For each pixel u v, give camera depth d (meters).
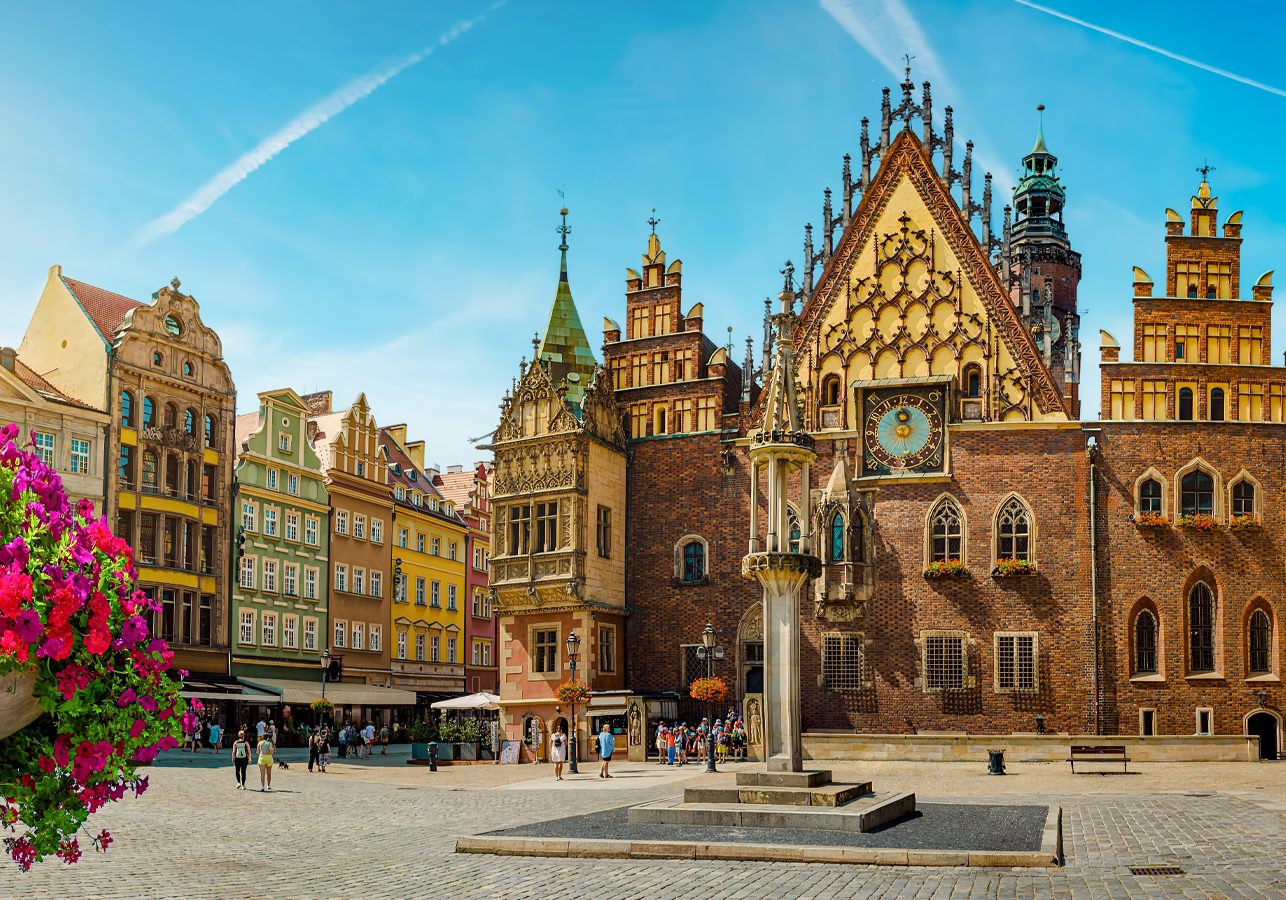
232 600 75.31
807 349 61.97
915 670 58.03
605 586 62.59
